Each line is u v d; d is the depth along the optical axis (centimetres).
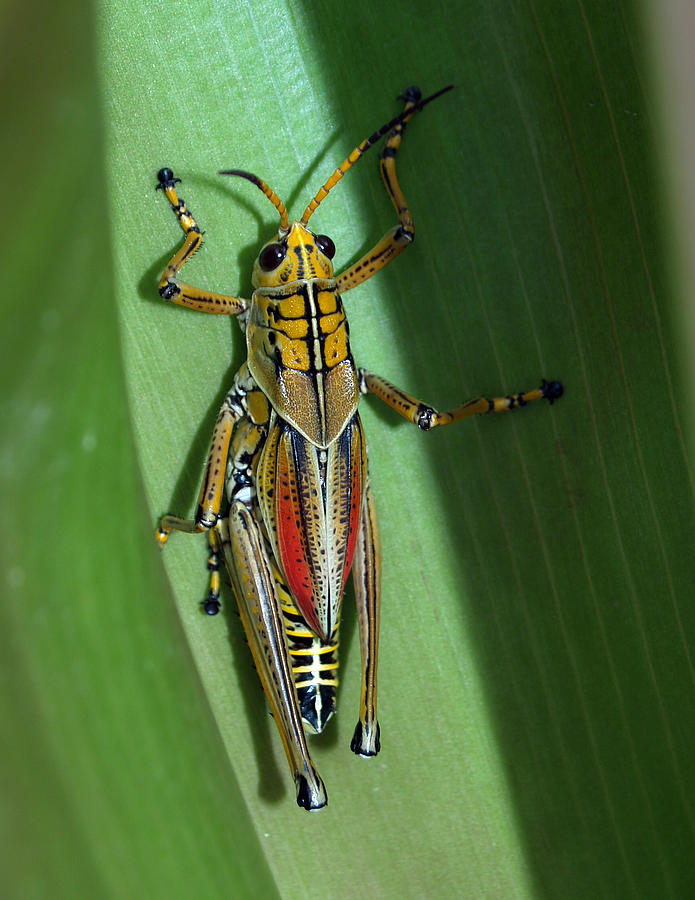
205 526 43
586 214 43
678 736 44
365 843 44
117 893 34
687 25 43
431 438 44
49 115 30
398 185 43
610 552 44
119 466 35
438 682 44
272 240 43
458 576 44
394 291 43
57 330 31
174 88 42
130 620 35
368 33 43
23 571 31
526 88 43
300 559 43
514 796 44
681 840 44
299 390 43
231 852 39
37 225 30
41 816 31
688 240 43
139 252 43
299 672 43
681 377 43
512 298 43
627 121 43
